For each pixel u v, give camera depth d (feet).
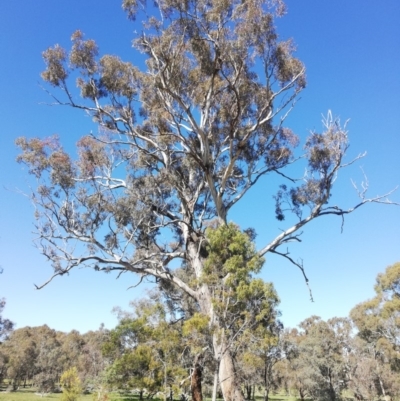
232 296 30.09
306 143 55.42
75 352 208.95
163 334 44.39
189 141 55.42
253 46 49.08
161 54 48.65
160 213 58.39
